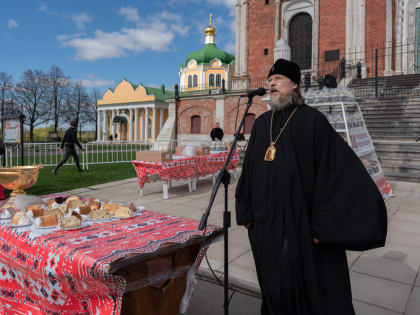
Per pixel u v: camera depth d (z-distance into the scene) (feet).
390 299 8.69
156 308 6.31
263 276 6.09
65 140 33.06
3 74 135.74
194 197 22.12
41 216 6.97
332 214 5.65
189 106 77.46
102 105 156.25
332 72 62.85
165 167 21.04
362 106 43.06
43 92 143.64
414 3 62.54
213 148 27.94
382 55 63.26
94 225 7.18
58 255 5.63
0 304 7.17
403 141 33.60
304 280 5.77
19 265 6.36
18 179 10.01
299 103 6.43
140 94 143.02
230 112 71.00
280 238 5.89
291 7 74.13
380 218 5.62
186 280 6.89
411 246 12.55
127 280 5.65
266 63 76.89
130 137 146.92
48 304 6.05
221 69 161.07
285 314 5.96
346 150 5.98
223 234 7.30
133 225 7.23
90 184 27.12
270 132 6.51
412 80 49.34
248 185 6.77
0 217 7.55
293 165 5.96
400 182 26.00
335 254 5.98
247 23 78.84
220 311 8.44
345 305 5.78
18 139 19.79
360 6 64.28
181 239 6.31
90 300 5.68
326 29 69.62
